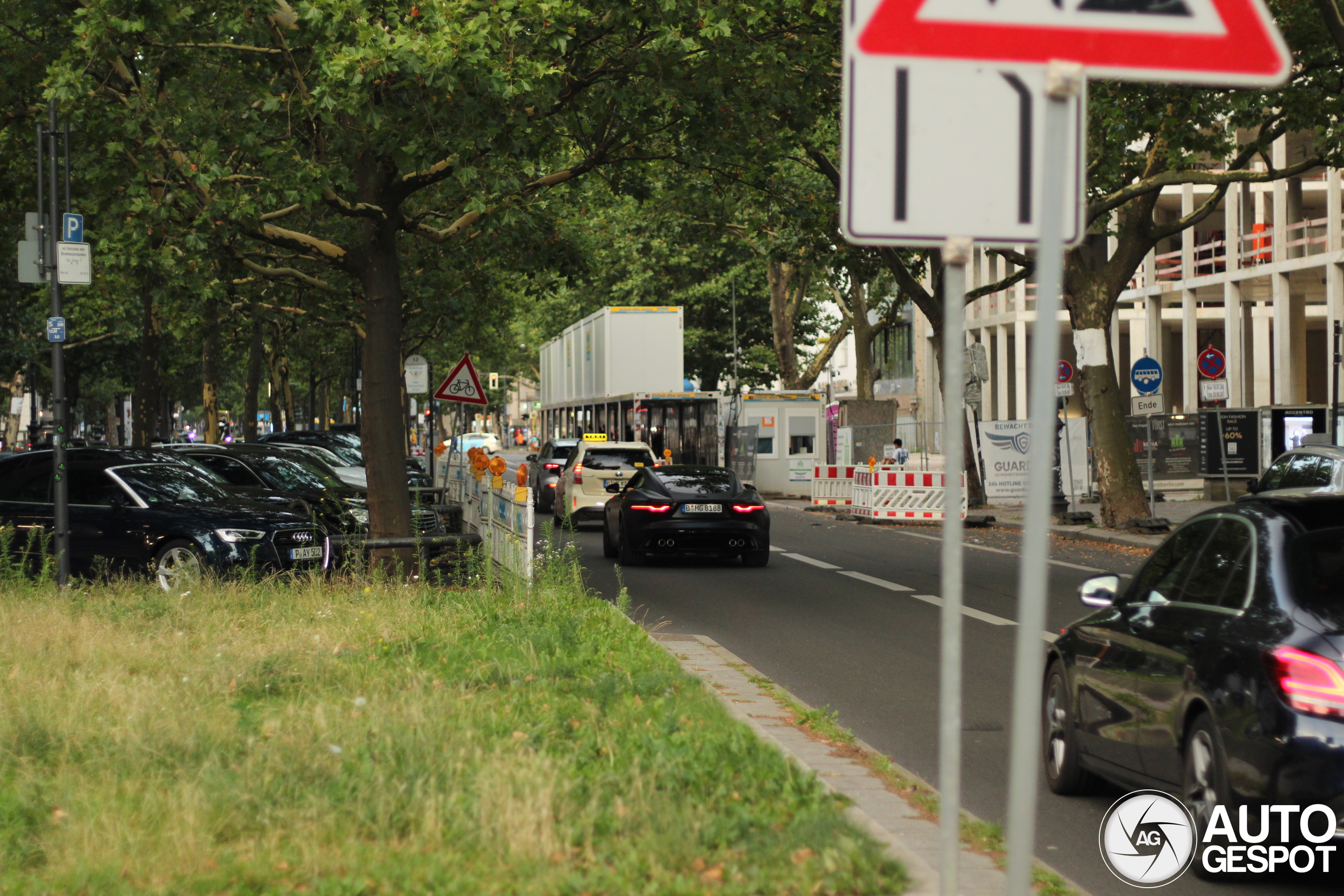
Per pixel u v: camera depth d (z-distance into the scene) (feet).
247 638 63.16
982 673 61.67
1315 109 118.93
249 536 88.58
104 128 82.99
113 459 93.40
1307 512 33.37
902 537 146.72
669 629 75.10
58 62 80.59
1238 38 15.74
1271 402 247.70
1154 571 38.04
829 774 38.86
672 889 26.71
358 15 73.41
